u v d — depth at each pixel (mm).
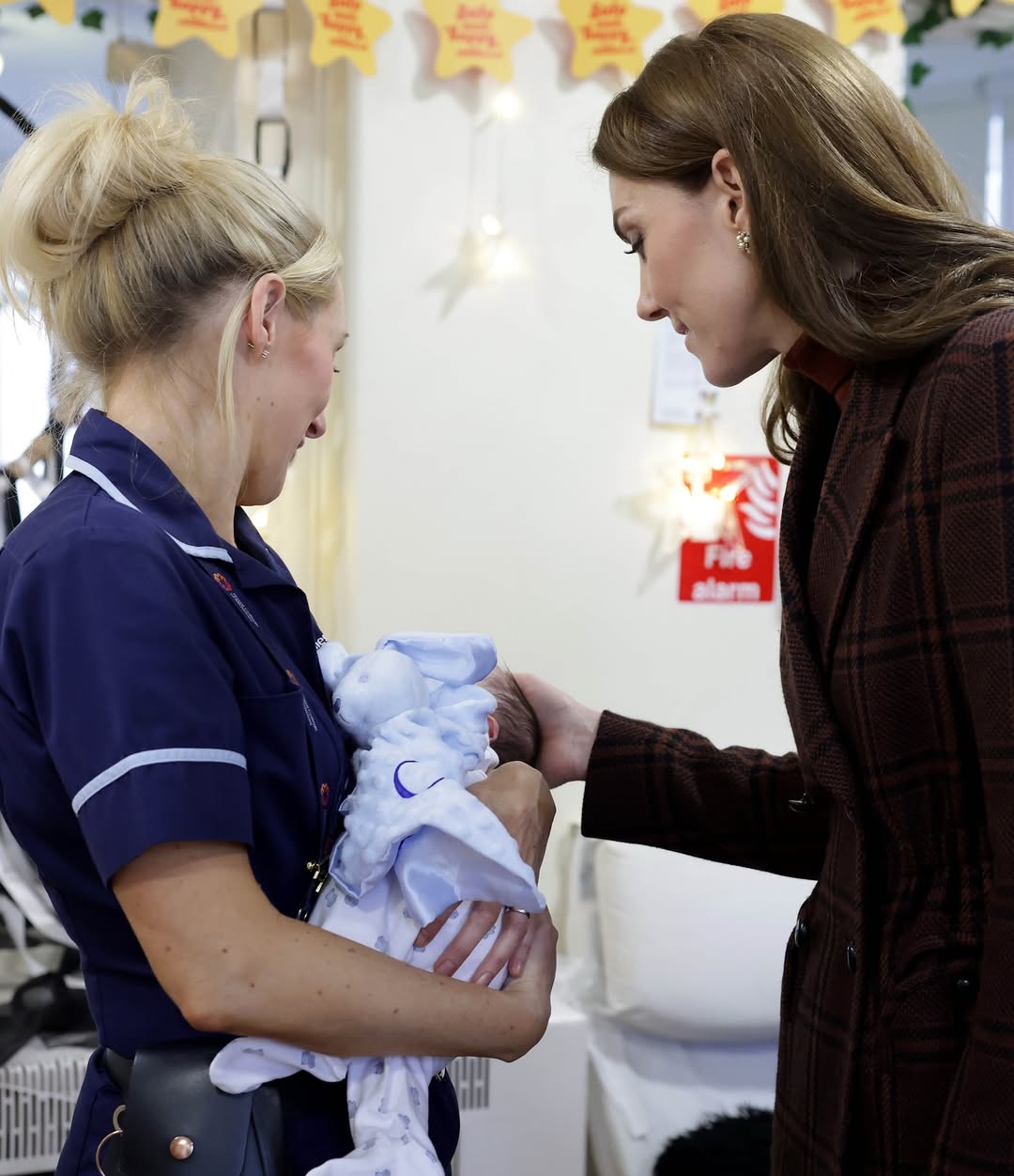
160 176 1052
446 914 1069
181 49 2578
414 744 1106
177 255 1034
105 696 895
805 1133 1146
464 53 2367
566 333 2533
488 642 1297
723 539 2654
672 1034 2367
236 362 1068
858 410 1079
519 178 2480
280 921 938
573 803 2598
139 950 1002
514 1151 2180
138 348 1051
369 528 2469
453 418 2492
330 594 2590
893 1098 1036
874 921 1076
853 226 1046
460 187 2453
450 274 2463
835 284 1055
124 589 920
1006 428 910
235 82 2502
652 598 2633
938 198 1093
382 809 1045
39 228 1062
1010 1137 887
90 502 979
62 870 999
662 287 1212
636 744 1477
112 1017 1016
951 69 3305
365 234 2412
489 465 2520
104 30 2543
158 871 896
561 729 1534
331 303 1142
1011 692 898
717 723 2695
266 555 1231
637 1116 2266
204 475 1068
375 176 2404
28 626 936
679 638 2656
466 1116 2154
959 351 964
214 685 941
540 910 1081
